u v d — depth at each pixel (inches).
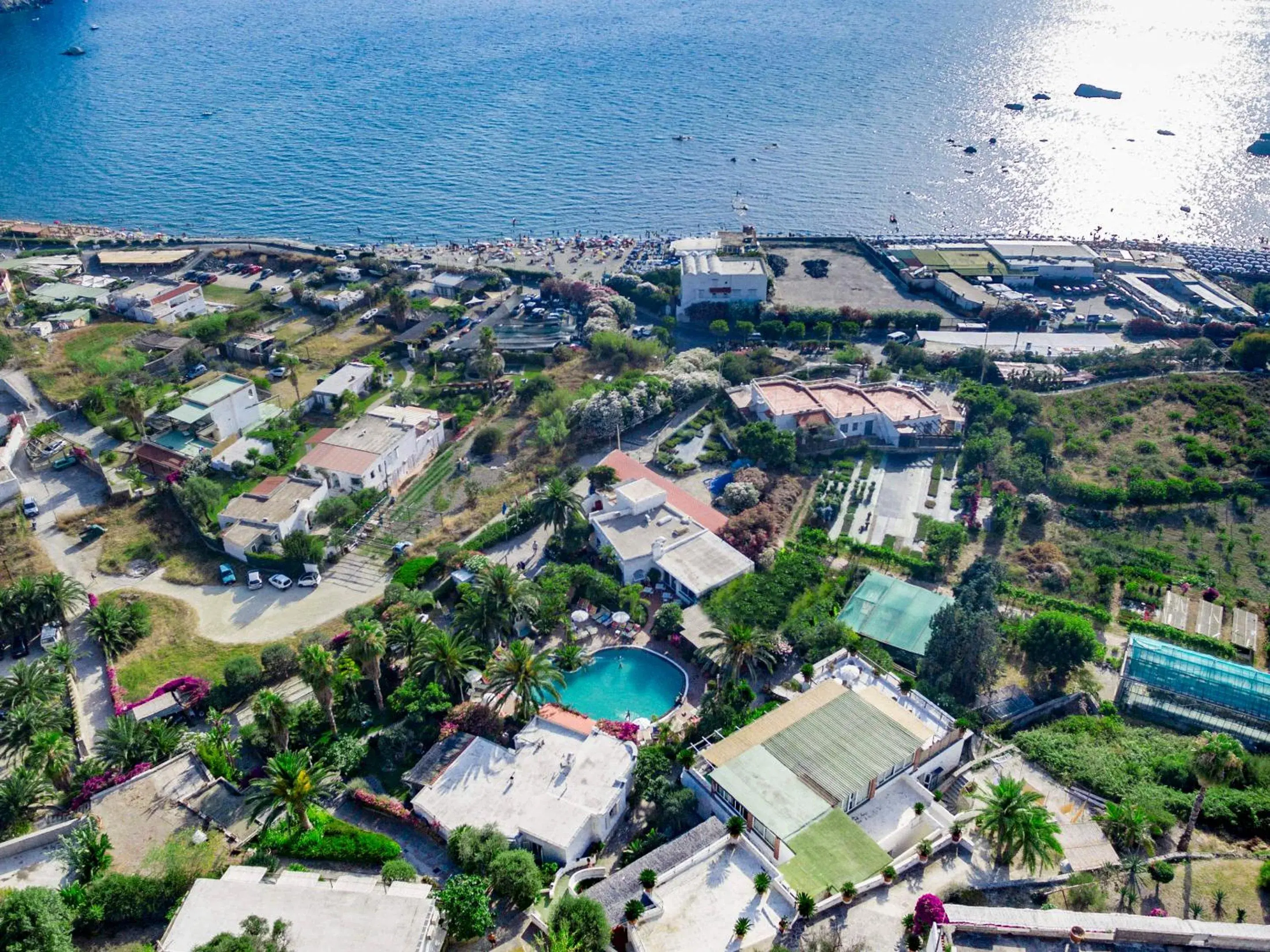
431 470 7357.3
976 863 3688.5
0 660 5467.5
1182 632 5615.2
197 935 3336.6
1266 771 4220.0
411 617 5147.6
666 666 5364.2
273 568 6181.1
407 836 4197.8
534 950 3523.6
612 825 4244.6
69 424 7800.2
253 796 4057.6
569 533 6205.7
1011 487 6958.7
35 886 3661.4
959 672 5054.1
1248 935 3019.2
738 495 6702.8
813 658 5147.6
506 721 4778.5
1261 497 6899.6
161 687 5142.7
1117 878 3592.5
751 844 3777.1
